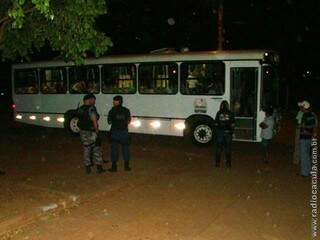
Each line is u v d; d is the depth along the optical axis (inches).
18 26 316.5
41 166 482.6
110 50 1188.5
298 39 1430.9
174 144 663.8
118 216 326.6
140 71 671.1
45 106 780.6
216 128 497.4
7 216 308.2
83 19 374.6
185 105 640.4
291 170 489.1
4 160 516.1
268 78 610.9
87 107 443.2
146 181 434.0
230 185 419.8
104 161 504.1
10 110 1328.7
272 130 525.3
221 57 614.5
